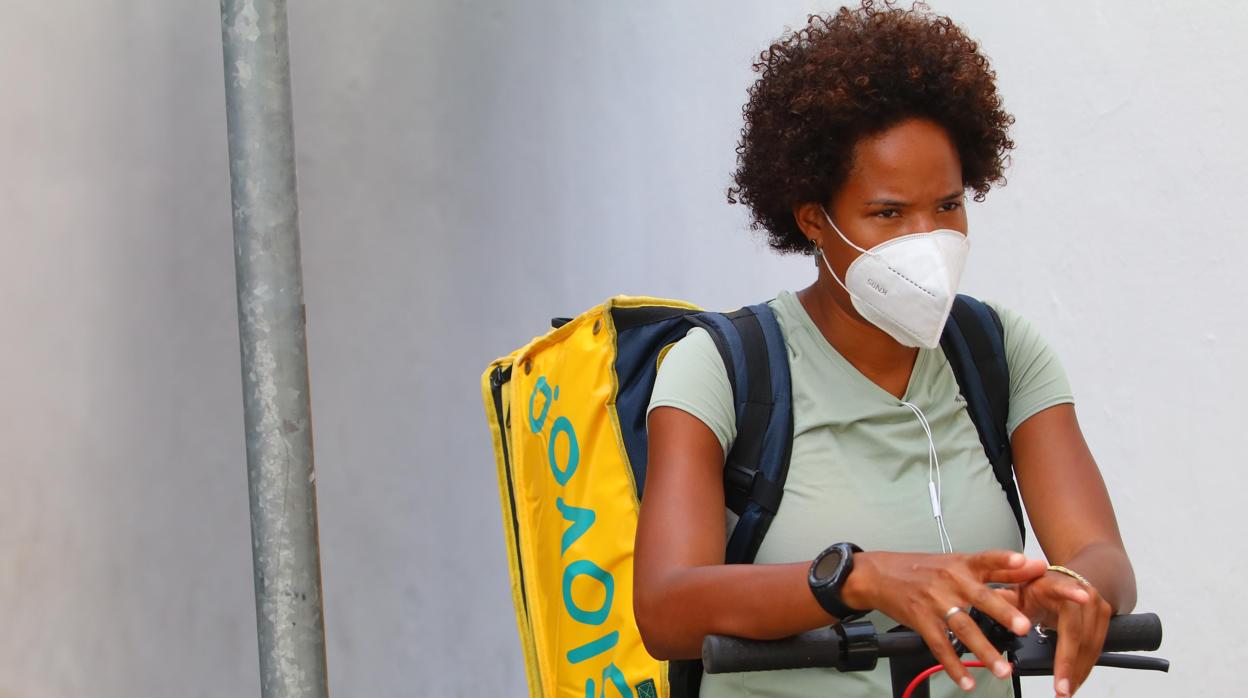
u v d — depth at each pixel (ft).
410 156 26.50
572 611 11.96
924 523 9.94
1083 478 10.39
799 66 10.39
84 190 26.32
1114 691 18.28
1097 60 17.90
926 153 9.82
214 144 26.27
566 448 12.31
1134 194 17.46
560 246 25.31
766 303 10.89
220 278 26.27
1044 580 8.21
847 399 10.19
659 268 24.07
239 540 26.22
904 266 9.73
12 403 26.07
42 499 26.20
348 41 26.71
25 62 25.93
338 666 26.81
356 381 26.81
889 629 9.98
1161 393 17.21
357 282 26.78
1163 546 17.28
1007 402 10.69
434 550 26.35
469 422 26.03
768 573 8.61
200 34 26.20
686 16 23.44
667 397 9.95
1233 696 16.40
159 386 26.43
